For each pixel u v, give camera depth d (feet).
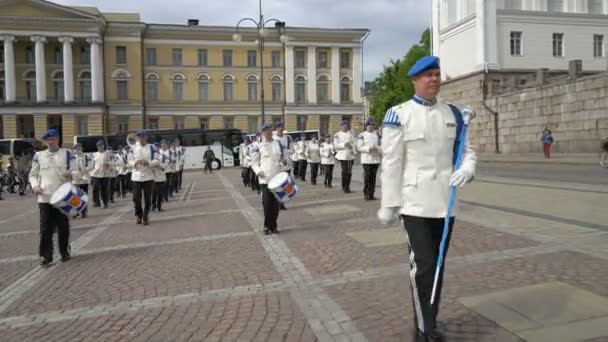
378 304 16.22
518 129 114.52
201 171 140.87
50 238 25.29
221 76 214.28
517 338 12.82
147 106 208.44
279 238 28.43
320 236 28.19
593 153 93.56
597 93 92.53
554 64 131.13
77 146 52.24
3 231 38.91
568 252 20.74
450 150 12.40
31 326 16.37
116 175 62.13
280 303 16.92
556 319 13.76
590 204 33.12
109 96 202.18
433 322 12.53
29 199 76.18
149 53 209.05
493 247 22.47
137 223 38.73
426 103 12.40
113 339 14.74
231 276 20.68
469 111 12.73
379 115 181.06
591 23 133.39
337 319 15.15
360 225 31.07
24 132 196.03
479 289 16.80
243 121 216.33
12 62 189.57
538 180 52.80
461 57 136.05
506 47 127.85
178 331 14.99
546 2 131.54
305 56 219.41
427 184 12.25
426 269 12.26
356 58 221.46
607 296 15.26
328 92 221.25
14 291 20.75
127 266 23.81
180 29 208.64
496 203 35.96
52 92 198.70
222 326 15.15
